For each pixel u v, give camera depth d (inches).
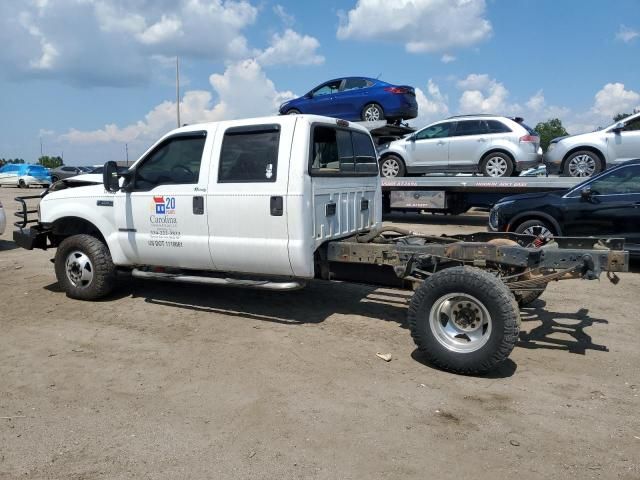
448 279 172.6
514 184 469.4
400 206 541.3
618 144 435.5
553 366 183.8
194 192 221.5
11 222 618.5
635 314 244.2
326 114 539.8
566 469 122.5
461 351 172.7
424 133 520.1
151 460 126.0
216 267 224.7
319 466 123.6
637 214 321.4
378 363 185.8
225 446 132.3
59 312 245.4
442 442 134.1
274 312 244.7
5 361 187.6
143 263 243.9
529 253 181.0
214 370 179.6
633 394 161.9
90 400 157.6
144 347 201.0
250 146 211.2
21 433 138.6
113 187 236.5
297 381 170.7
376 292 278.8
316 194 208.8
